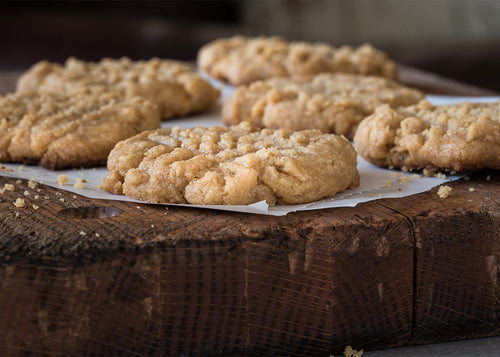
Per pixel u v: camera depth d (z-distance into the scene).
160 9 0.75
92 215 0.27
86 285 0.25
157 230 0.25
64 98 0.33
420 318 0.26
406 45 0.70
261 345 0.26
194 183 0.27
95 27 0.67
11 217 0.26
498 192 0.27
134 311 0.25
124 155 0.28
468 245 0.26
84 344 0.25
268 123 0.33
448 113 0.30
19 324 0.25
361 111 0.33
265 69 0.40
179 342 0.26
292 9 0.77
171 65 0.39
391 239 0.26
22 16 0.67
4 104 0.32
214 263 0.25
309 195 0.27
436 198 0.27
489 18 0.72
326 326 0.26
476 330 0.27
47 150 0.30
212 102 0.38
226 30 0.73
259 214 0.26
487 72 0.65
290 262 0.25
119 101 0.33
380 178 0.29
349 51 0.42
